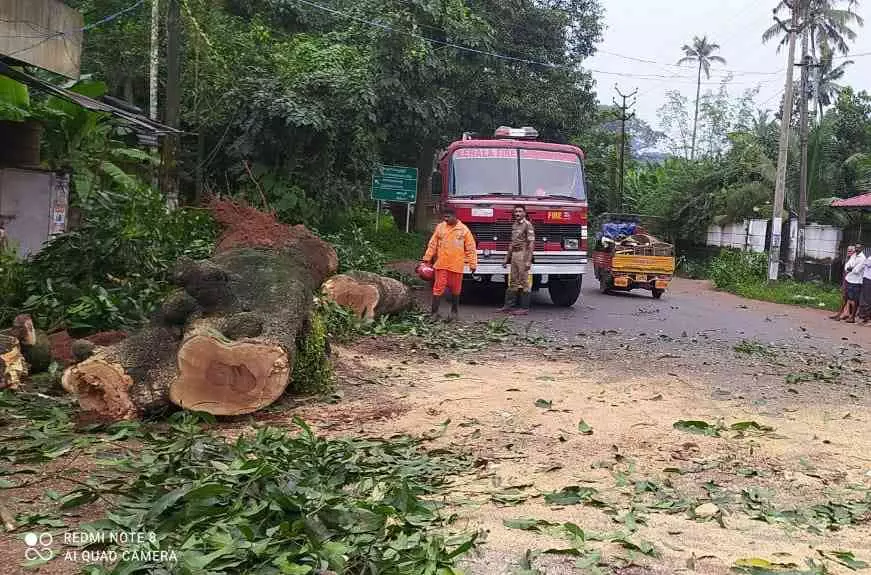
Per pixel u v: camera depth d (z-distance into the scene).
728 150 37.25
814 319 16.72
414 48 22.23
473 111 28.64
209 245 10.69
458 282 12.99
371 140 21.22
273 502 3.88
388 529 3.84
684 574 3.62
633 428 6.41
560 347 10.64
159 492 4.34
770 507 4.68
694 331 13.29
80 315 8.38
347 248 15.16
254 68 19.78
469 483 4.96
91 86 13.61
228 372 6.18
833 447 6.07
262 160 19.69
